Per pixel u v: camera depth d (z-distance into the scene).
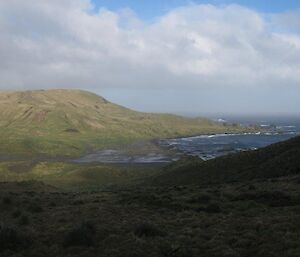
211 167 74.31
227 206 28.94
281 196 31.27
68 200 39.81
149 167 144.75
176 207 29.56
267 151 70.69
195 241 18.59
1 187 69.62
